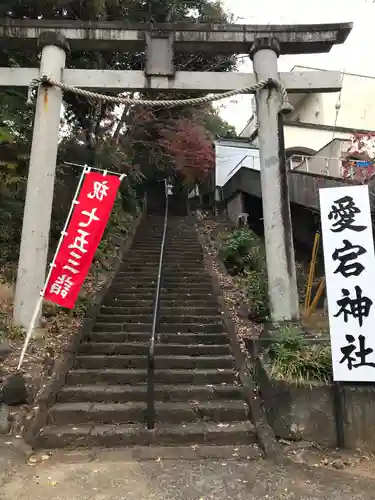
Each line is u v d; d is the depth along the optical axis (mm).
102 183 6164
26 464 4094
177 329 7492
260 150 7020
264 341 5895
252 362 6055
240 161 18672
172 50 7332
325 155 14211
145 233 14398
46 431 4688
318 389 4605
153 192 21969
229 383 5883
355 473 3961
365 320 4609
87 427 4824
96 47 7613
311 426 4551
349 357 4551
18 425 4711
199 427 4844
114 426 4867
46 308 7332
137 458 4297
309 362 4734
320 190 5109
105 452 4410
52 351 6164
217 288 9586
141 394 5434
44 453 4383
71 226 5984
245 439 4695
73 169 11508
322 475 3918
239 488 3684
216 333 7352
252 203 15180
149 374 4832
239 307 8508
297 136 17906
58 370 5801
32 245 6551
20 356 5746
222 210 18297
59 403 5309
